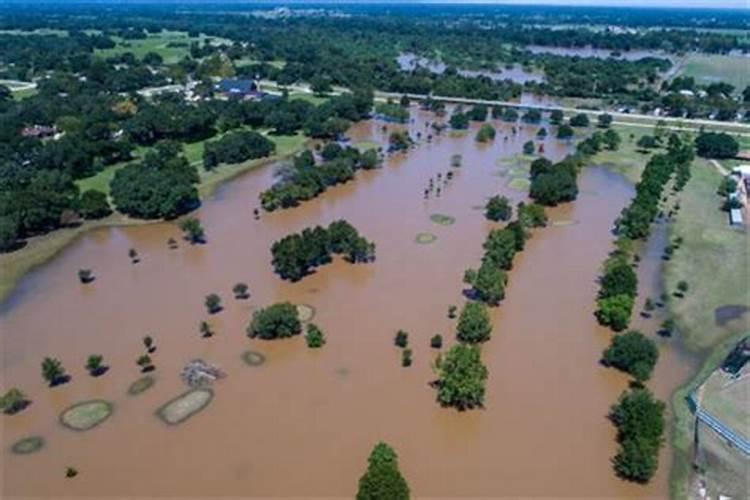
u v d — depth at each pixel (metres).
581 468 65.31
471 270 100.38
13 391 73.62
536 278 104.31
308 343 84.94
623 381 78.69
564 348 85.25
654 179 137.25
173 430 70.44
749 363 80.94
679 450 67.56
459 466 65.50
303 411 73.19
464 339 86.19
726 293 99.69
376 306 95.38
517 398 75.31
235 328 89.62
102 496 62.09
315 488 62.91
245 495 62.12
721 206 135.25
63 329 89.25
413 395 75.94
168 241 118.62
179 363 81.75
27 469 65.44
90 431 70.38
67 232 121.50
